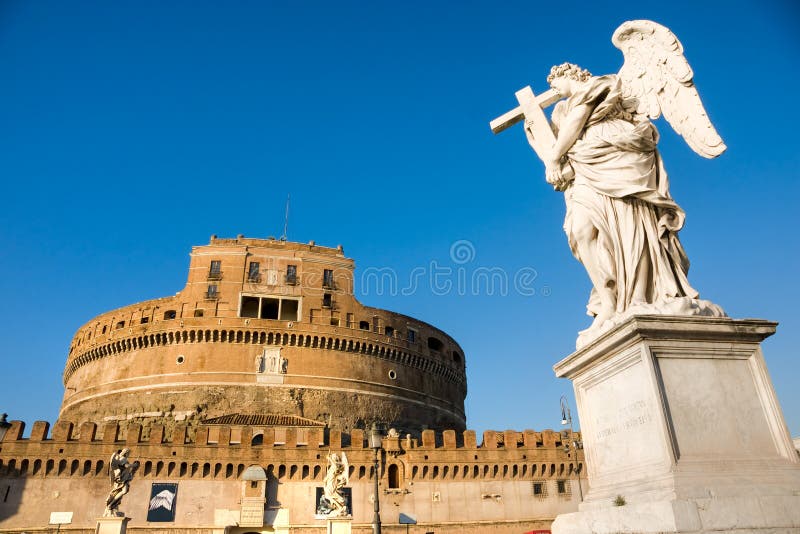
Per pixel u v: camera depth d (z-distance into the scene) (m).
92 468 47.41
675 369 4.32
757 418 4.31
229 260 72.12
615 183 5.16
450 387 83.81
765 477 4.00
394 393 73.69
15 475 45.91
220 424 57.25
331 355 71.00
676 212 5.18
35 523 44.69
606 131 5.42
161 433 49.53
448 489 52.66
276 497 49.41
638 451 4.29
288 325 69.88
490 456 54.66
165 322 68.50
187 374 66.19
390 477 52.88
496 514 52.50
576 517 4.52
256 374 67.00
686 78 5.52
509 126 6.61
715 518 3.62
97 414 67.25
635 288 4.97
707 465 4.00
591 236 5.30
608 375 4.72
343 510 34.84
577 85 5.88
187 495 47.97
